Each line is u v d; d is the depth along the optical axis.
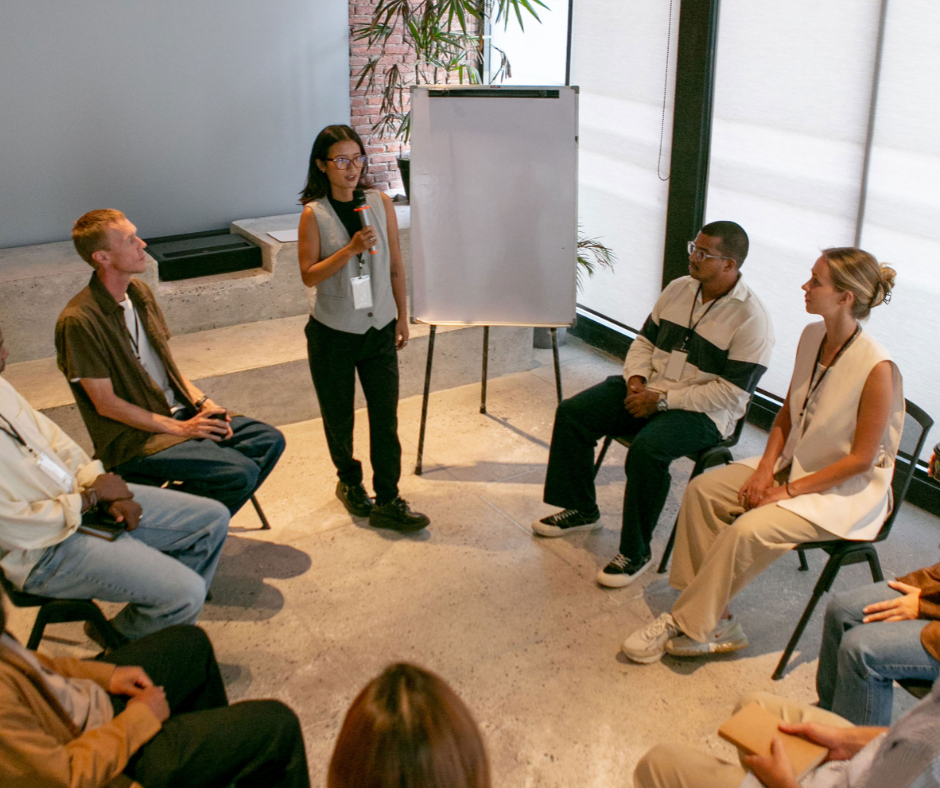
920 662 2.01
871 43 3.26
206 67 4.60
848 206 3.50
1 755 1.35
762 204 3.88
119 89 4.40
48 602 2.22
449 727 0.90
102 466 2.47
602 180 4.79
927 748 1.28
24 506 2.08
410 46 5.14
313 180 2.95
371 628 2.73
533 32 5.06
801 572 3.06
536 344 5.05
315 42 4.86
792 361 3.95
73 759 1.46
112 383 2.66
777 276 3.90
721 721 2.38
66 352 2.55
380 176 5.41
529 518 3.36
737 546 2.42
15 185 4.29
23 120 4.22
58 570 2.17
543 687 2.49
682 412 2.95
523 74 5.23
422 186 3.37
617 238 4.79
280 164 5.00
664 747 1.72
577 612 2.82
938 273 3.23
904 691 2.53
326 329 3.04
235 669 2.55
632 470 2.82
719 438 2.96
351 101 5.11
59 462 2.26
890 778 1.32
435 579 2.98
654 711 2.41
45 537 2.12
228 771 1.68
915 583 2.15
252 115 4.81
